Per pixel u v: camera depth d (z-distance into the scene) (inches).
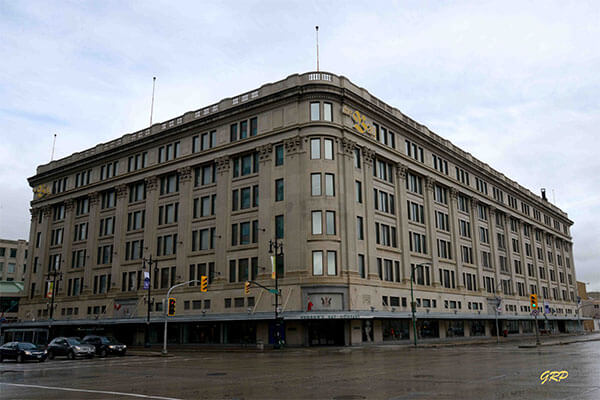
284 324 1859.0
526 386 616.1
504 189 3366.1
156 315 2262.6
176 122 2476.6
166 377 855.7
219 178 2199.8
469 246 2807.6
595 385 616.7
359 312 1822.1
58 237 2903.5
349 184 1973.4
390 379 731.4
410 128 2426.2
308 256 1861.5
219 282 2079.2
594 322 5211.6
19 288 3868.1
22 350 1341.0
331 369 925.2
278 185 2011.6
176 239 2299.5
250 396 590.2
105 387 720.3
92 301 2551.7
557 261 4099.4
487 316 2645.2
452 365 954.1
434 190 2581.2
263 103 2097.7
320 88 1991.9
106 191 2701.8
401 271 2196.1
